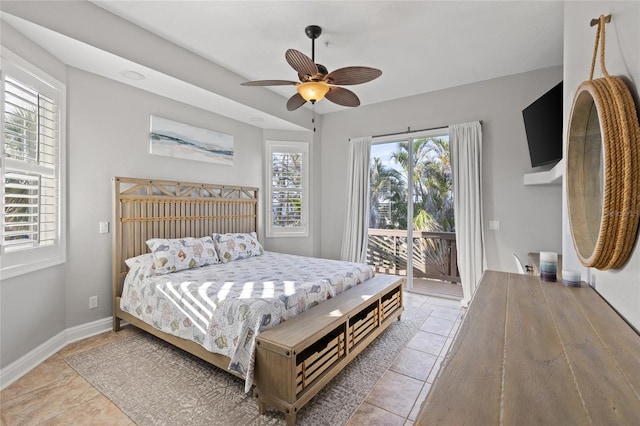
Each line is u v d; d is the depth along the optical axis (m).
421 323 3.27
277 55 3.26
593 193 1.37
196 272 2.96
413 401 1.97
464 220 3.89
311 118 5.01
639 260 0.97
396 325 3.22
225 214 4.18
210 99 3.58
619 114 0.98
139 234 3.20
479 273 3.75
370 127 4.76
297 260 3.67
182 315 2.38
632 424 0.54
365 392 2.06
